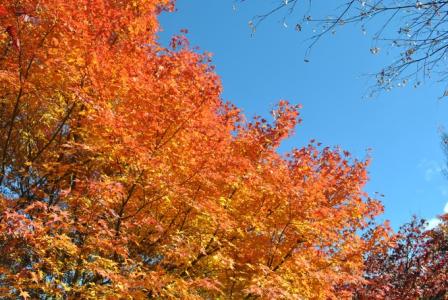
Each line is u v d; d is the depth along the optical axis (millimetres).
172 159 8914
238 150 10906
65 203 9633
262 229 9961
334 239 10391
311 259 10148
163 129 8711
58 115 9617
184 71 9773
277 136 10969
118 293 7770
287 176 10008
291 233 9977
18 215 7145
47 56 8531
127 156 8305
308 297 9789
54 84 8719
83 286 7953
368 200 12094
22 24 8031
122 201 9078
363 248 11469
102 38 8805
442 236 18781
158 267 8289
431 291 17703
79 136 9938
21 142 10406
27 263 9328
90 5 8664
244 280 9711
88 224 8102
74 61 8391
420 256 18406
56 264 8414
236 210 9961
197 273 9906
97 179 9703
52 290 7840
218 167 9422
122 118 8414
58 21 8062
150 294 8836
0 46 8797
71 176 9438
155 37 10758
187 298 8156
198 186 9211
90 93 8898
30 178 10109
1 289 7699
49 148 10281
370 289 16672
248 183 9758
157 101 8727
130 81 8672
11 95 9273
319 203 10805
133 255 9430
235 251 9867
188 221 9688
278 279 8570
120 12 9469
